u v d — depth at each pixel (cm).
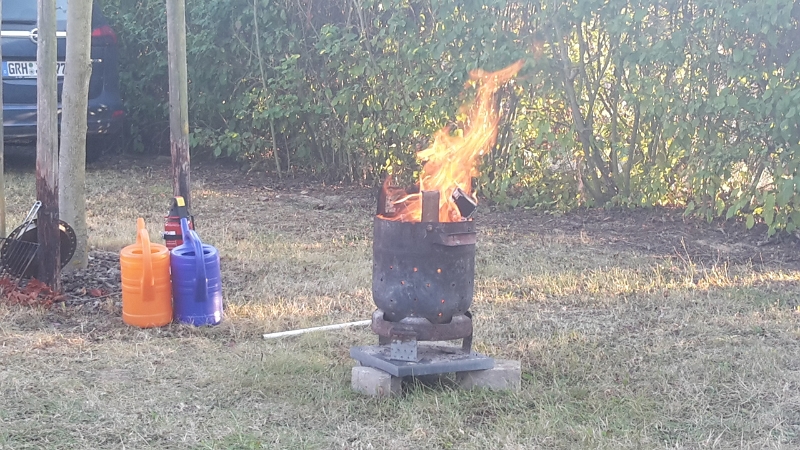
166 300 560
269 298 624
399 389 452
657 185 880
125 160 1219
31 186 1016
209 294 562
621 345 534
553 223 891
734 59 791
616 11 855
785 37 789
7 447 384
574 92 909
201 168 1177
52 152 589
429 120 969
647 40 841
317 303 616
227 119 1173
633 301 627
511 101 952
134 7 1211
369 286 661
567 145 903
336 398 448
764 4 769
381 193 464
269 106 1087
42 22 575
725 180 829
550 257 754
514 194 971
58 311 577
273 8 1072
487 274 696
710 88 813
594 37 895
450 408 433
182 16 738
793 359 505
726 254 768
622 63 866
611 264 730
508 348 526
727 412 438
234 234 826
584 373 487
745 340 541
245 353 512
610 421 426
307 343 532
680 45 815
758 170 812
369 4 995
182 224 578
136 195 1005
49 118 584
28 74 1055
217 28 1105
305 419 425
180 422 415
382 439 402
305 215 920
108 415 419
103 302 598
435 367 450
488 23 909
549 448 395
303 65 1075
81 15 628
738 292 647
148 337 534
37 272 608
